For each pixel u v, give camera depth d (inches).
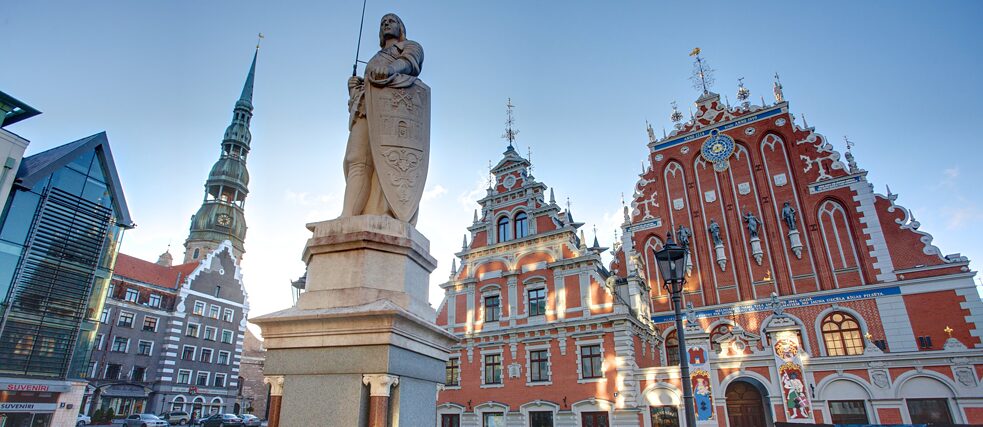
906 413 926.4
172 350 2021.4
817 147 1317.7
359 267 206.8
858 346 1110.4
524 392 1134.4
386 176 229.5
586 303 1139.3
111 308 1888.5
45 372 941.8
